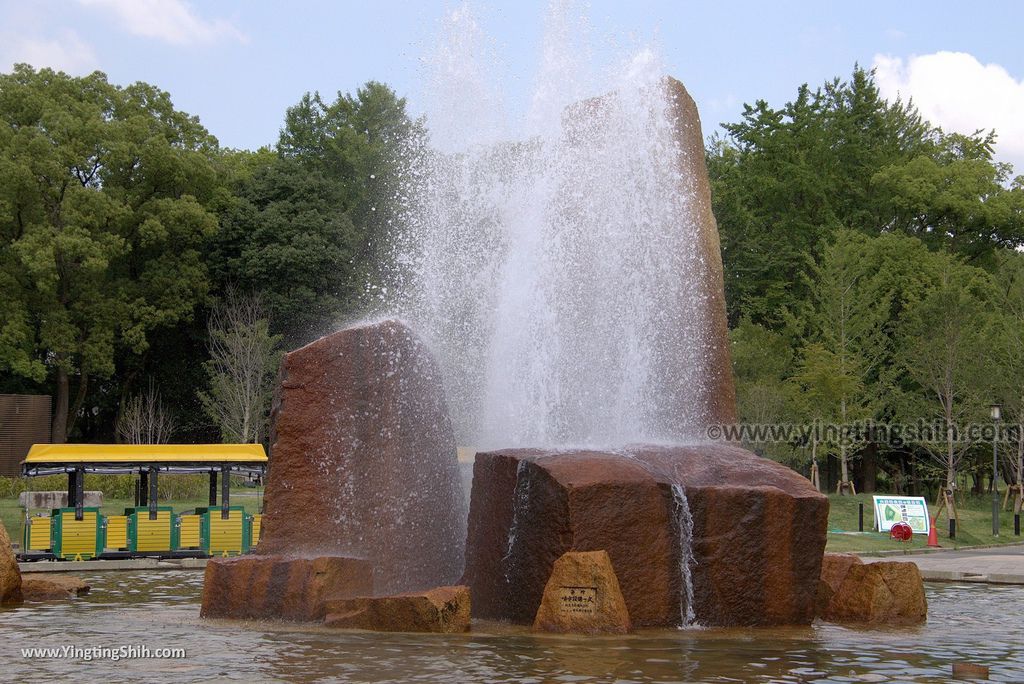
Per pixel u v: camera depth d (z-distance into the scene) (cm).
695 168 1967
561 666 1017
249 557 1410
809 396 4300
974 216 5956
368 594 1398
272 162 6375
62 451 2541
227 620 1355
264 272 5509
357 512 1487
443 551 1558
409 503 1528
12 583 1602
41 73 5550
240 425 5075
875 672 1020
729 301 5700
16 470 5028
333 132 6141
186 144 5866
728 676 980
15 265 5331
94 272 5297
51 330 5284
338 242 5656
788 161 6238
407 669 995
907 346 4631
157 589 1844
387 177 5888
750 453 1478
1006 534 3734
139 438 5528
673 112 1972
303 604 1337
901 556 2842
